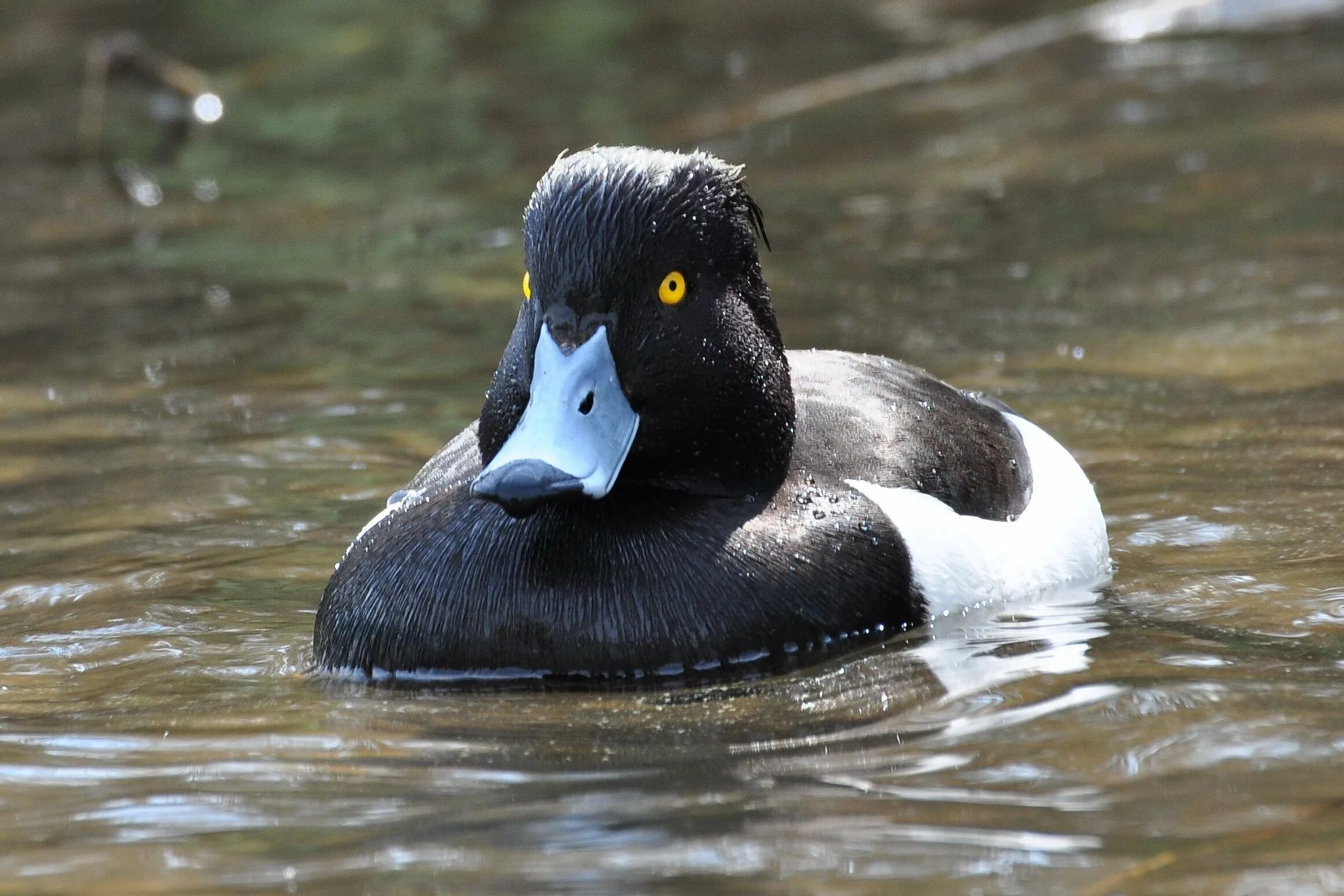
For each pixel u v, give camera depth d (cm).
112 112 2270
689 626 735
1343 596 809
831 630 755
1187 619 785
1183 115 1994
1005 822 564
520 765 639
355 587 771
